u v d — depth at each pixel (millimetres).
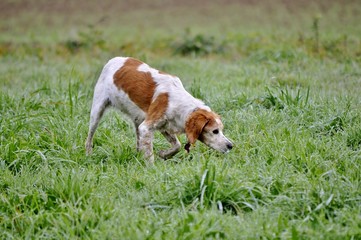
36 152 10133
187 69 18219
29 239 7605
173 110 10117
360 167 9062
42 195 8609
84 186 8719
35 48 23906
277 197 8094
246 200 8156
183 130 10211
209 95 13734
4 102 13336
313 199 8039
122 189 8977
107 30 29578
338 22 27781
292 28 26766
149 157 10188
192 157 10477
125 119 11992
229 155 9906
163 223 7547
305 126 11312
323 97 12844
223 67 18438
